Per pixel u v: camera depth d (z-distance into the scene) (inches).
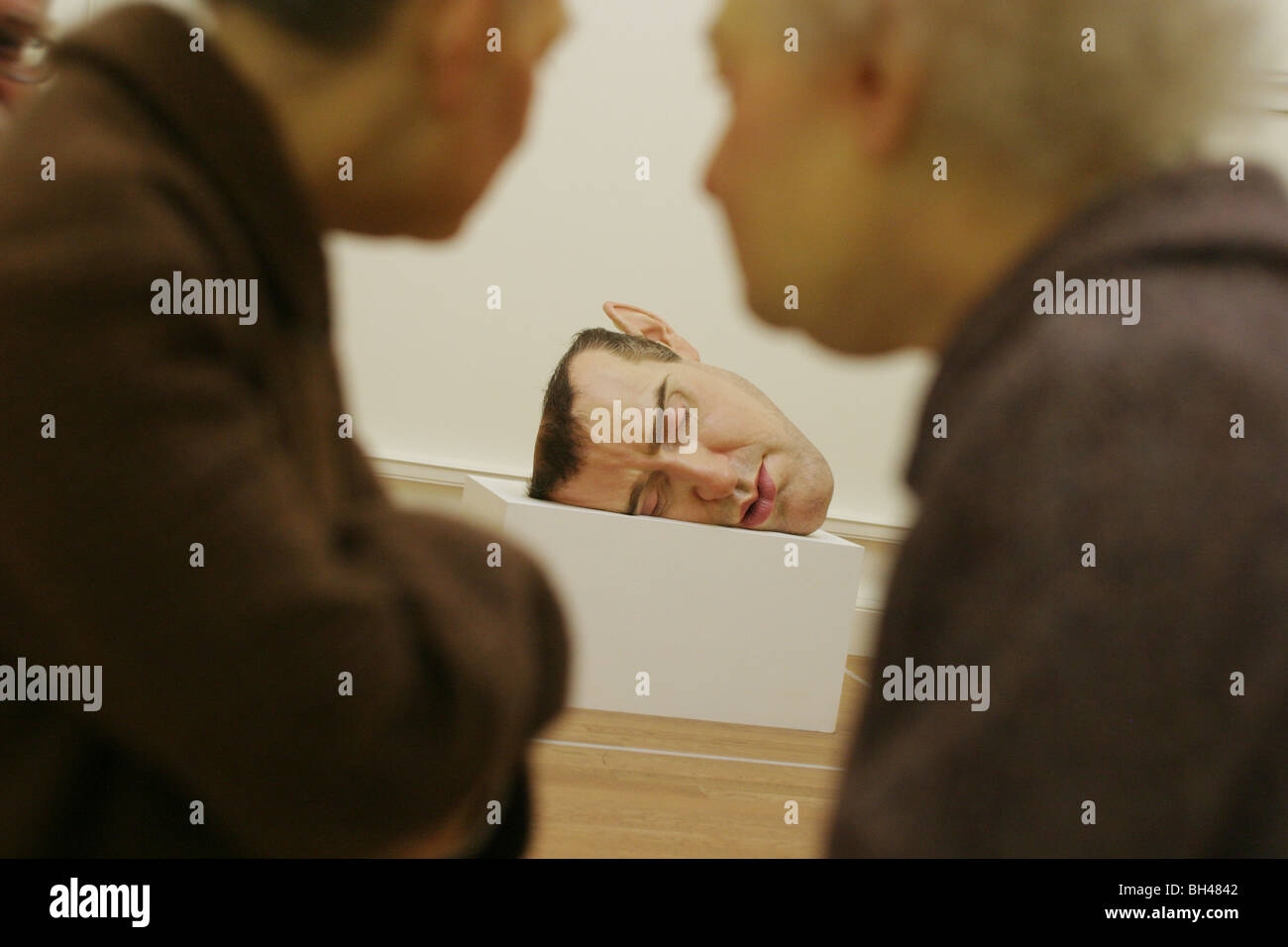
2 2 43.8
